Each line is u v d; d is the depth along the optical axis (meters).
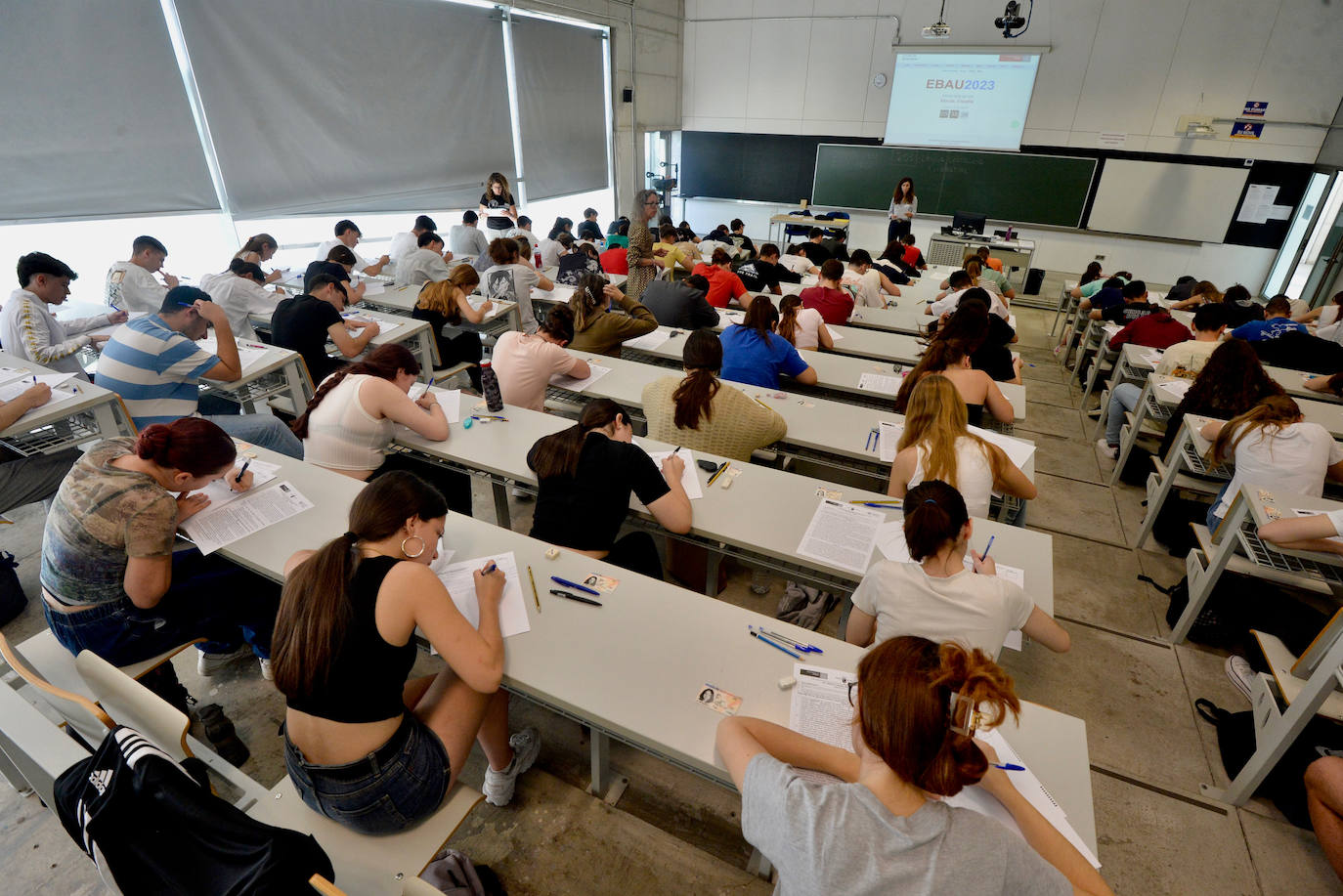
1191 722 2.17
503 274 4.51
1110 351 4.59
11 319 2.94
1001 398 2.55
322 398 2.27
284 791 1.36
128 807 0.96
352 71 5.96
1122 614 2.68
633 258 5.50
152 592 1.59
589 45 8.71
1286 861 1.75
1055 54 8.43
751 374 3.08
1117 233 8.87
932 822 0.82
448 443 2.43
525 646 1.45
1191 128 8.12
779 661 1.42
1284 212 8.07
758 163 10.48
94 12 4.21
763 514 2.00
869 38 9.22
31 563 2.63
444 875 1.45
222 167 5.17
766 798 0.92
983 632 1.37
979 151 9.11
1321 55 7.45
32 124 4.07
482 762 1.92
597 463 1.83
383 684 1.22
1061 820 1.12
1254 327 4.12
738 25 9.84
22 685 1.64
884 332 4.23
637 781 1.87
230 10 4.97
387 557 1.27
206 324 2.75
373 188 6.46
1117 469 3.72
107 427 2.49
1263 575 2.20
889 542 1.84
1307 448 2.23
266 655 2.05
